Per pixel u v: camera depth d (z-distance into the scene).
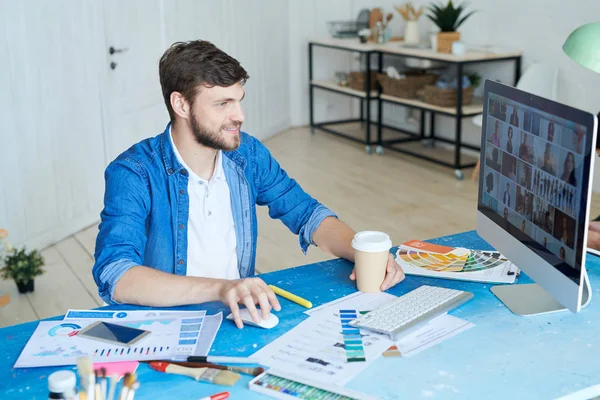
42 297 3.10
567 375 1.21
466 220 3.95
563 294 1.31
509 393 1.15
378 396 1.15
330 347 1.31
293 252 3.57
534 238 1.41
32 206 3.57
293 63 6.44
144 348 1.31
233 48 5.42
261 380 1.19
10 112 3.37
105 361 1.26
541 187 1.37
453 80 4.99
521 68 4.84
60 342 1.33
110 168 1.66
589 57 1.93
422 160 5.30
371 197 4.42
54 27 3.57
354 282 1.61
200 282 1.47
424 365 1.24
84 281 3.27
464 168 4.96
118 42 4.04
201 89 1.54
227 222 1.75
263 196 1.87
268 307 1.40
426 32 5.65
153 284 1.47
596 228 1.77
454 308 1.46
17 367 1.25
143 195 1.64
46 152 3.62
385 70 6.12
